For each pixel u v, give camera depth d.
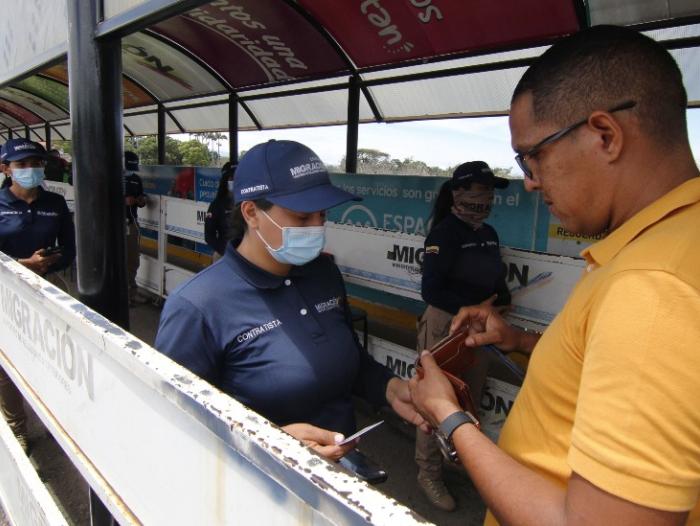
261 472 0.79
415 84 5.62
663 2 3.22
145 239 6.66
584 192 0.84
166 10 1.46
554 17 3.72
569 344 0.82
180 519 1.04
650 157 0.79
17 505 2.10
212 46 6.08
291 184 1.36
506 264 2.72
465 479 3.10
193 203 5.36
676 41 3.41
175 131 10.01
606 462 0.63
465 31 4.27
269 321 1.40
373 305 4.40
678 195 0.76
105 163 1.95
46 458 3.15
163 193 7.40
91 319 1.31
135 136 11.66
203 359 1.35
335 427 1.52
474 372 2.63
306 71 6.01
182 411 0.96
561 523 0.69
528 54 4.39
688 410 0.61
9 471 2.20
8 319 2.12
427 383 1.10
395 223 4.61
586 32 0.84
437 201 2.84
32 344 1.83
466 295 2.63
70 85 1.94
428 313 2.81
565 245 3.58
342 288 1.68
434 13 4.20
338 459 1.23
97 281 2.04
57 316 1.52
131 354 1.09
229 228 1.51
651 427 0.61
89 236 2.00
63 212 3.57
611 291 0.70
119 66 1.93
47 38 2.23
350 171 6.03
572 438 0.70
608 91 0.78
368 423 3.67
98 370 1.30
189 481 0.99
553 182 0.87
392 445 3.40
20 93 11.44
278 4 4.70
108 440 1.31
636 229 0.78
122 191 2.04
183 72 7.21
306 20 4.89
